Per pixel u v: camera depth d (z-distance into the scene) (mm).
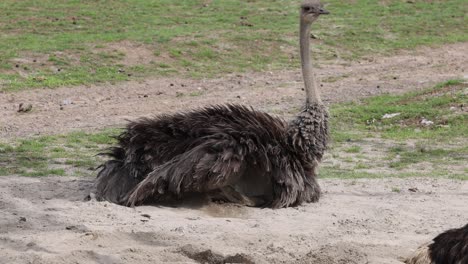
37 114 34531
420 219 18094
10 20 52531
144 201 18859
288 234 16484
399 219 18031
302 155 19484
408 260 14008
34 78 40500
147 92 40438
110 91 40125
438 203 19781
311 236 16375
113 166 19578
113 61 44750
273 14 60062
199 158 18375
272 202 19156
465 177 23812
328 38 54219
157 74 44031
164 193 18844
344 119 34125
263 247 15562
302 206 19281
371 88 42031
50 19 53750
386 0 66812
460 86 39094
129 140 19453
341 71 47688
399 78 45125
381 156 27594
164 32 51188
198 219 17781
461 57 52250
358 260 14453
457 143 29891
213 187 18656
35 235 16109
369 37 55344
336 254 14617
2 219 17391
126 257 14562
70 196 19859
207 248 15094
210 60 47406
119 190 19281
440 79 44406
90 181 21656
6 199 19125
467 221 17922
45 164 24562
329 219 18016
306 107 19594
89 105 37000
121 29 52500
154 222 17328
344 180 23094
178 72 44875
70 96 38594
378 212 18719
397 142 30047
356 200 20094
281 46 51094
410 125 33156
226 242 15789
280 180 19047
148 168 19188
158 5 61031
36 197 19688
